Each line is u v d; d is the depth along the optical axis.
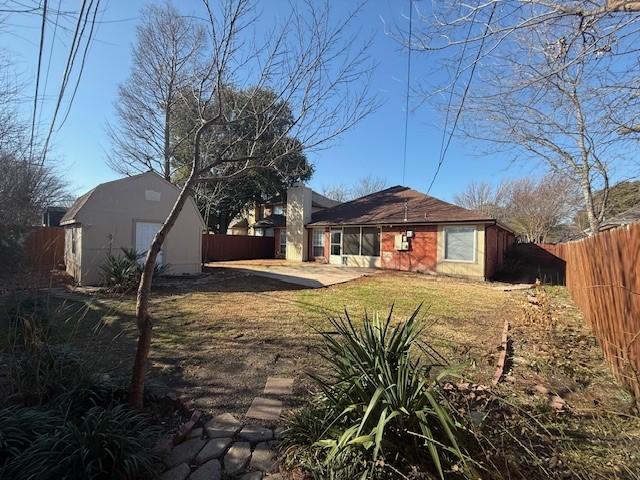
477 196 34.66
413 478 2.14
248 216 30.61
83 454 2.19
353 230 19.00
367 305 8.38
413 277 14.46
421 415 2.15
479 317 7.33
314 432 2.62
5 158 9.52
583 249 6.99
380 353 2.57
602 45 3.78
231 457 2.61
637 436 2.57
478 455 2.25
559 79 5.00
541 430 2.77
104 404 3.03
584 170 10.51
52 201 18.58
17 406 2.74
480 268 14.41
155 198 12.26
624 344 3.67
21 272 5.35
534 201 26.22
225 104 3.93
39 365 3.07
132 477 2.27
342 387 2.64
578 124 6.66
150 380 3.87
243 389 3.77
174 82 5.12
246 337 5.63
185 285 11.01
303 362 4.56
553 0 3.56
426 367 2.64
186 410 3.26
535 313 6.61
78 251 10.97
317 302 8.66
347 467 2.23
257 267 17.03
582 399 3.36
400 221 16.64
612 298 4.16
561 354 4.57
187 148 16.02
